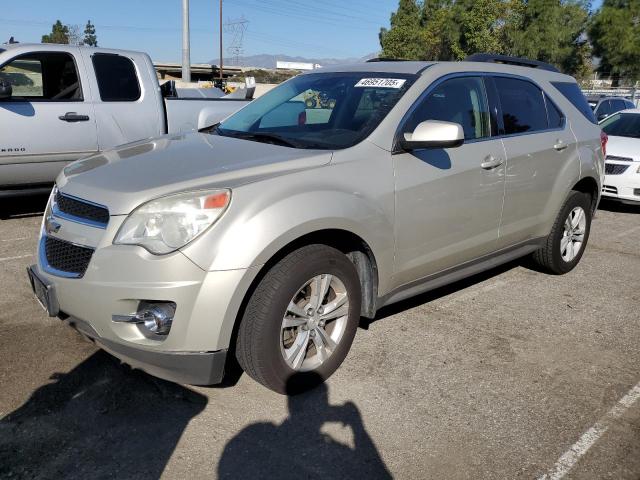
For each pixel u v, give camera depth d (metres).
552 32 38.66
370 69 4.18
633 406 3.24
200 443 2.76
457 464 2.70
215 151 3.36
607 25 39.31
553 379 3.50
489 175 4.07
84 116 6.75
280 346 2.98
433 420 3.02
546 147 4.65
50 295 2.92
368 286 3.49
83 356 3.49
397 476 2.61
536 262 5.35
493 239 4.31
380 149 3.44
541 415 3.11
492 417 3.07
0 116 6.18
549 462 2.74
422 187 3.59
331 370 3.31
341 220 3.09
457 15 39.34
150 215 2.72
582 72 43.06
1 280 4.70
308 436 2.85
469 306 4.59
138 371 3.35
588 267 5.79
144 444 2.74
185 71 28.16
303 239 3.06
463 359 3.69
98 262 2.73
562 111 5.02
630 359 3.80
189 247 2.66
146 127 7.27
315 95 4.05
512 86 4.57
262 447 2.75
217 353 2.78
